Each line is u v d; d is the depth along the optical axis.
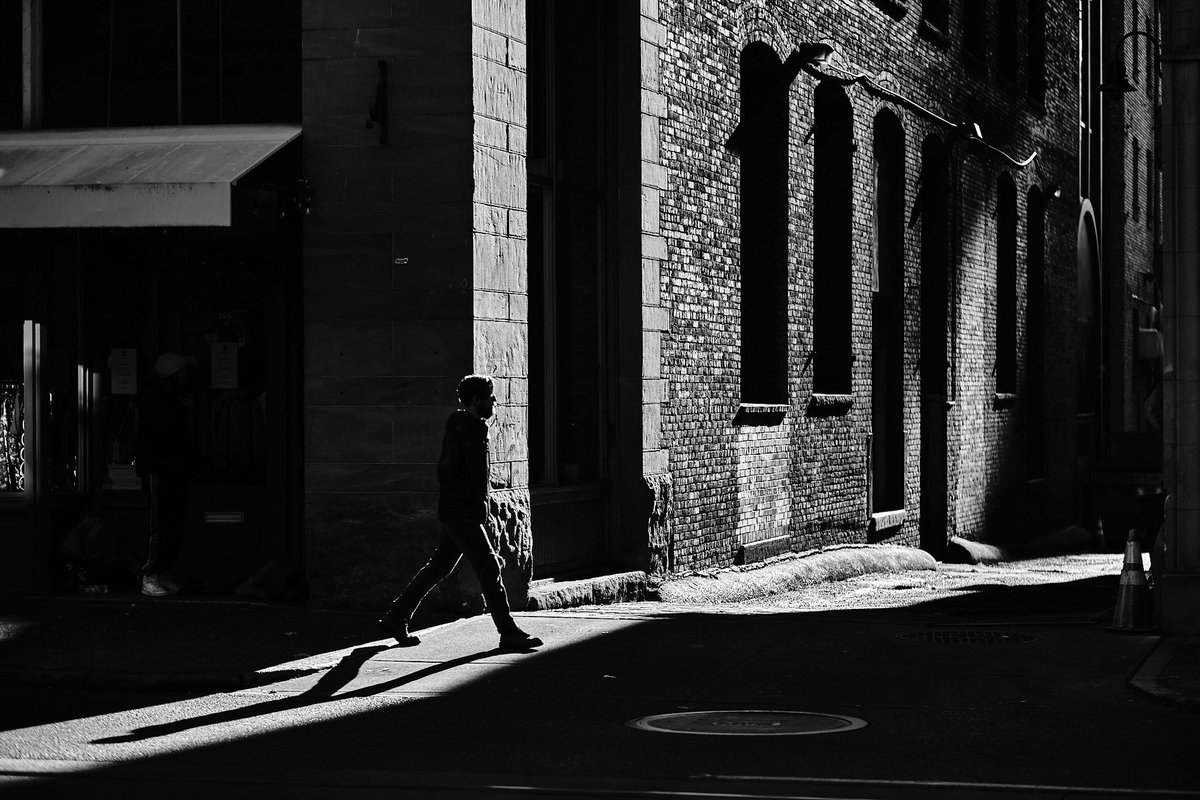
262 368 13.26
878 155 21.50
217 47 13.15
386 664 10.13
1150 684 9.04
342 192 12.17
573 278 14.50
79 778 7.17
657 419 15.00
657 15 15.07
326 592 12.21
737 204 16.94
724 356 16.52
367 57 12.13
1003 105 26.72
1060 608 13.44
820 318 20.12
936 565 21.38
